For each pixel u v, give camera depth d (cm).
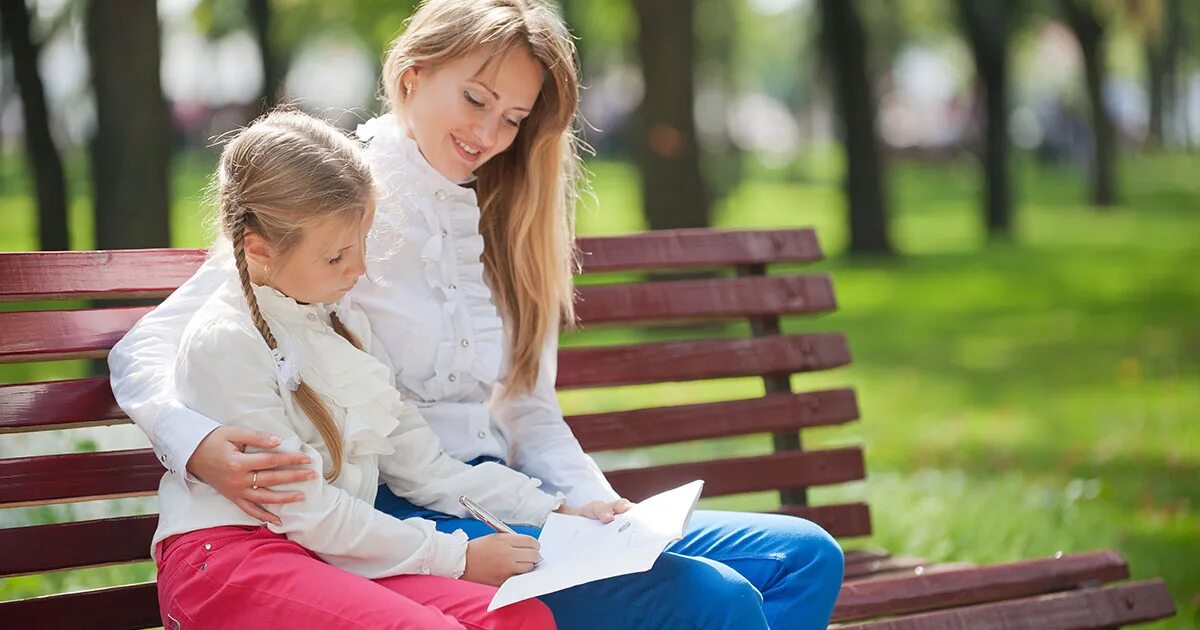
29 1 1184
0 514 564
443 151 359
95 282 344
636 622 309
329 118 369
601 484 360
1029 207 3747
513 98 354
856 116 2406
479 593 292
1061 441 985
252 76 2295
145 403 306
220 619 288
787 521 340
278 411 303
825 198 4028
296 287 310
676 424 428
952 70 5500
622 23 2359
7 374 1115
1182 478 859
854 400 460
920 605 399
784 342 450
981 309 1798
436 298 358
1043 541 689
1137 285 2030
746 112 6625
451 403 356
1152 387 1212
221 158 317
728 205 3472
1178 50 5181
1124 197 3997
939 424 1059
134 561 343
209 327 303
